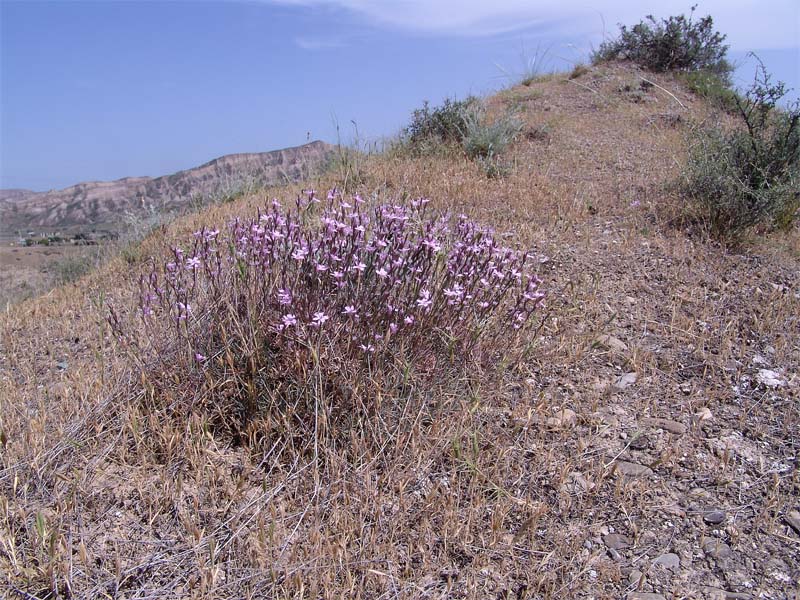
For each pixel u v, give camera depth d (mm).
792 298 4535
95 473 2729
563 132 10008
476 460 2832
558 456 3020
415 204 4223
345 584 2264
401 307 3260
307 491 2723
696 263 5172
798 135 5957
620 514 2711
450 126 9383
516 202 6586
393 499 2689
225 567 2352
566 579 2391
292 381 3023
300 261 3238
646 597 2314
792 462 3014
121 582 2271
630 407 3422
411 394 3049
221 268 3479
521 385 3520
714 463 3010
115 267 6246
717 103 11656
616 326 4238
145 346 3406
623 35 14594
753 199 5707
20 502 2549
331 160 8570
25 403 3416
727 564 2463
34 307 5422
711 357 3861
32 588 2199
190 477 2756
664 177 7410
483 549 2484
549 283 4785
